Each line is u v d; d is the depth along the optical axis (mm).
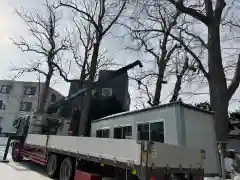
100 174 5711
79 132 14969
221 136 9531
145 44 16016
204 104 12336
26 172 8945
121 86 25281
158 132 7895
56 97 36812
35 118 12219
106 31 17609
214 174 7730
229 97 10328
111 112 23688
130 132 9445
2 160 11828
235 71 10805
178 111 7332
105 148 5375
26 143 11430
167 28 15844
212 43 11086
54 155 8125
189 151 5098
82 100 16859
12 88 38406
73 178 6738
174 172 4566
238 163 7957
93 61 17219
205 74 11375
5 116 36594
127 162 4535
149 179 4035
